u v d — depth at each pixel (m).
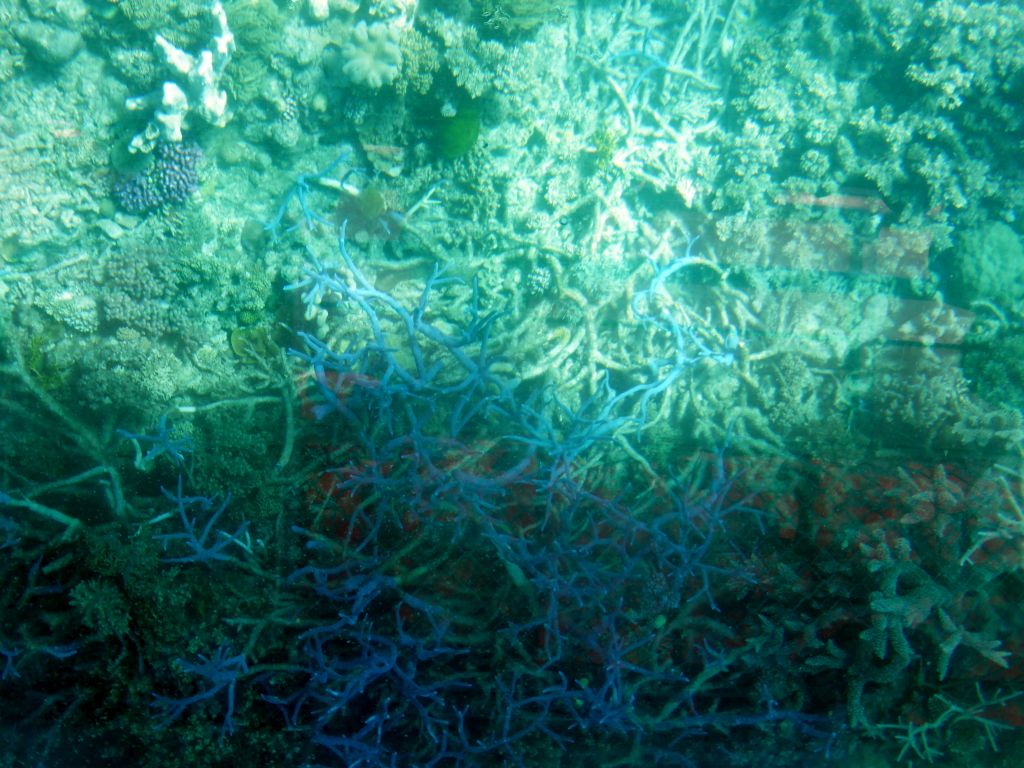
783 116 1.95
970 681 1.73
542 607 1.65
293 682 1.59
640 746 1.70
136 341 1.65
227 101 1.66
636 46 2.02
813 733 1.71
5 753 1.61
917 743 1.77
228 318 1.74
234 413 1.70
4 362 1.62
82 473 1.60
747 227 1.94
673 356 1.90
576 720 1.64
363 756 1.54
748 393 1.95
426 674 1.62
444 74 1.69
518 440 1.69
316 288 1.69
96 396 1.60
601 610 1.64
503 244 1.89
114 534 1.59
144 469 1.61
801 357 1.95
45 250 1.67
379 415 1.67
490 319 1.67
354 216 1.82
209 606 1.56
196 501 1.62
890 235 2.01
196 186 1.69
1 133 1.60
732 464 1.83
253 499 1.61
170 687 1.55
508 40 1.72
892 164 2.00
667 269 1.91
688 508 1.71
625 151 1.93
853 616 1.67
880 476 1.83
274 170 1.78
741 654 1.69
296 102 1.70
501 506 1.61
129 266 1.65
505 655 1.64
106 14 1.55
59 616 1.55
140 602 1.53
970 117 1.98
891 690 1.73
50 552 1.59
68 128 1.63
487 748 1.57
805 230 2.00
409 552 1.66
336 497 1.65
